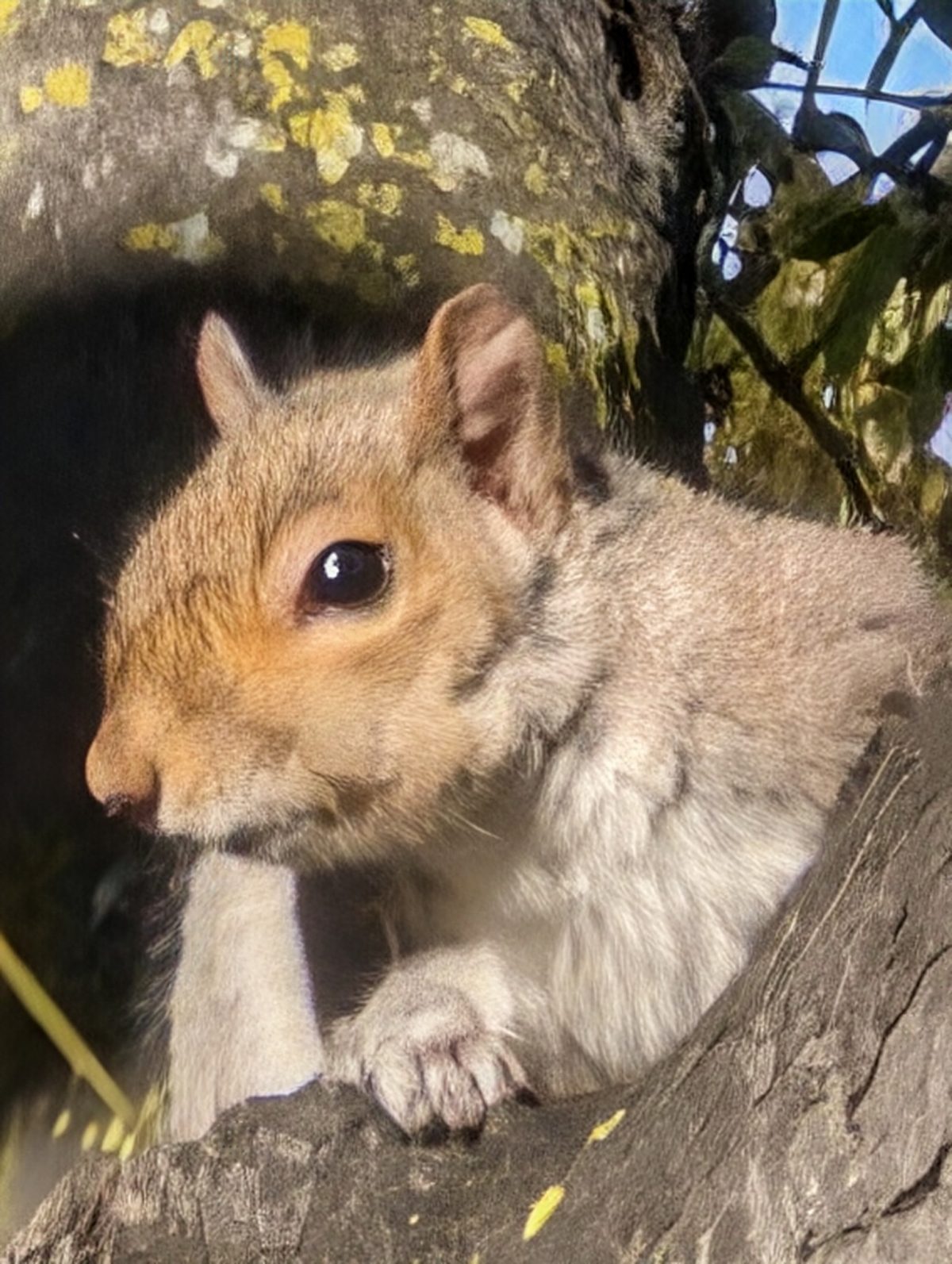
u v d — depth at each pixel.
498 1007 0.31
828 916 0.24
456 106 0.40
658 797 0.31
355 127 0.40
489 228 0.40
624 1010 0.32
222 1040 0.36
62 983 0.37
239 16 0.41
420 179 0.40
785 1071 0.23
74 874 0.37
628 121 0.42
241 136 0.40
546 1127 0.28
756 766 0.31
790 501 0.44
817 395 0.46
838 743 0.31
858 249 0.46
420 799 0.30
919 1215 0.22
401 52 0.41
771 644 0.32
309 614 0.30
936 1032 0.22
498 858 0.31
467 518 0.30
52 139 0.40
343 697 0.29
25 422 0.39
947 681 0.29
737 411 0.47
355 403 0.32
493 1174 0.27
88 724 0.37
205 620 0.29
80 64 0.40
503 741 0.30
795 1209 0.22
